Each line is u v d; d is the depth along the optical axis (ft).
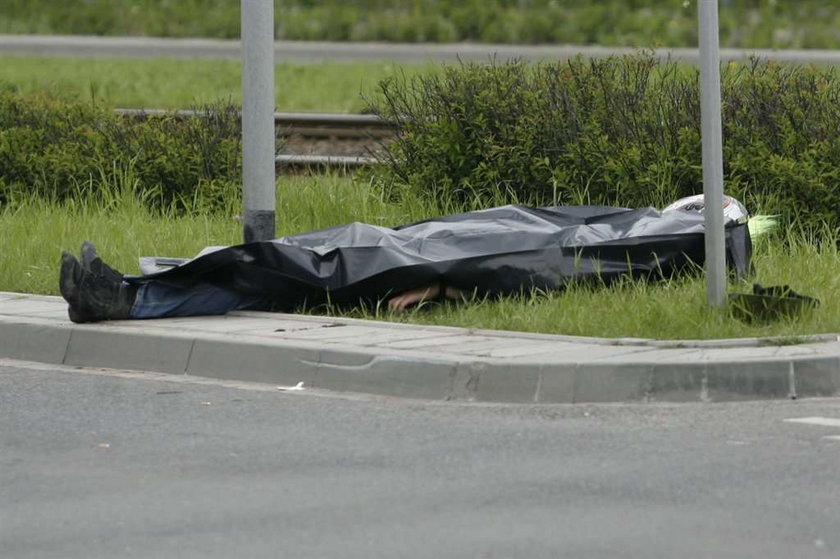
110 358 115.85
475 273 123.03
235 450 88.02
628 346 106.73
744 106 161.48
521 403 99.91
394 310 122.11
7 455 87.51
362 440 90.07
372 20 482.28
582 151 163.94
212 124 187.93
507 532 70.64
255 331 114.62
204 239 158.71
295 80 352.69
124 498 77.87
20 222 169.37
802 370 100.07
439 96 174.60
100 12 497.87
